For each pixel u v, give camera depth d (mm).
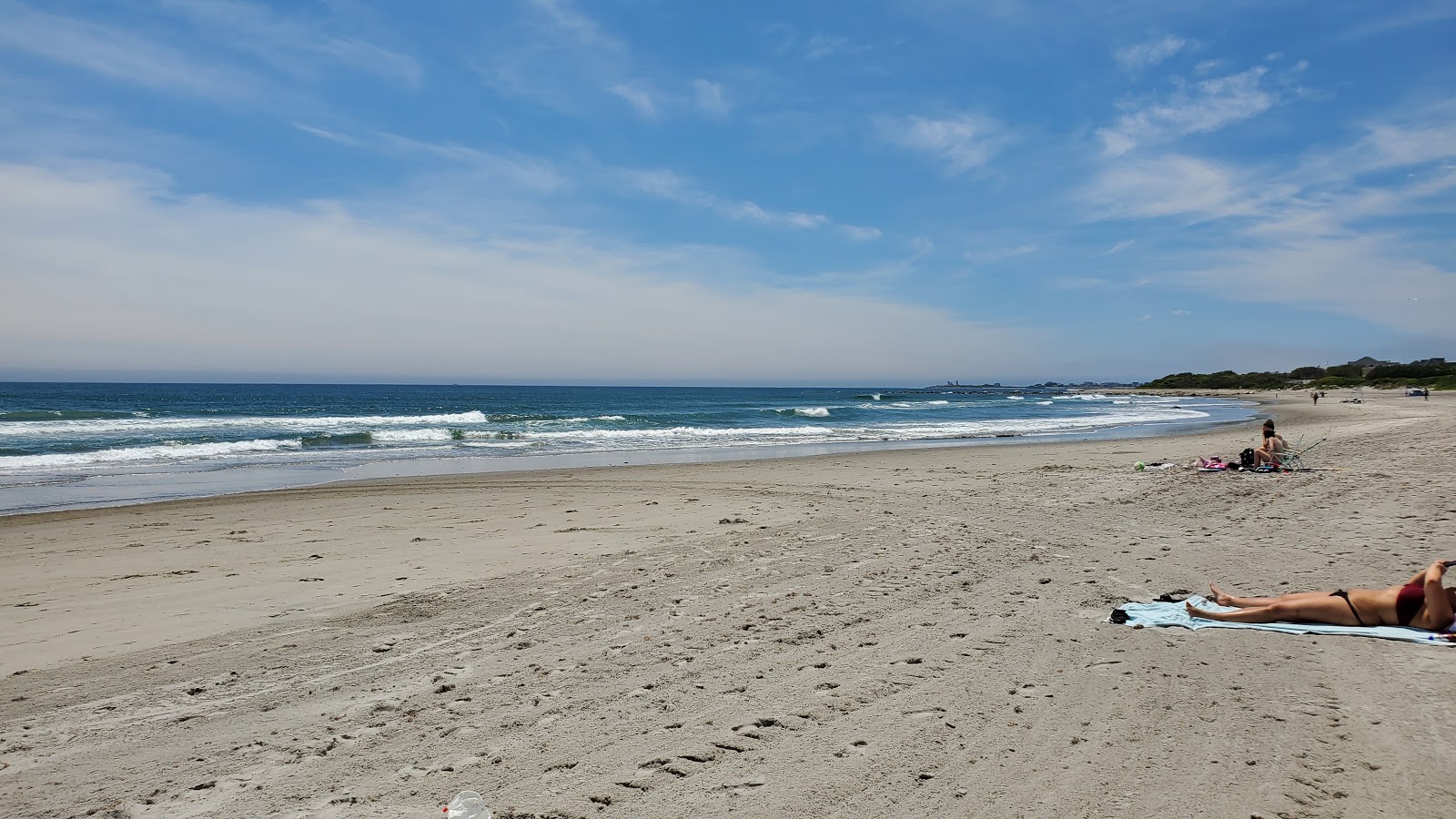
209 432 29109
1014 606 5996
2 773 3643
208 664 5164
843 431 32031
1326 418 39844
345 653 5324
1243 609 5629
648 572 7520
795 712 4039
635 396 110062
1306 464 15398
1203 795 3111
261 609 6637
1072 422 40938
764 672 4633
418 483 15320
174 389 119562
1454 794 3064
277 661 5203
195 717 4262
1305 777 3230
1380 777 3217
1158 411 56438
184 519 11375
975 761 3457
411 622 6078
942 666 4672
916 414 50938
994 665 4676
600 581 7211
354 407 58875
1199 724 3777
